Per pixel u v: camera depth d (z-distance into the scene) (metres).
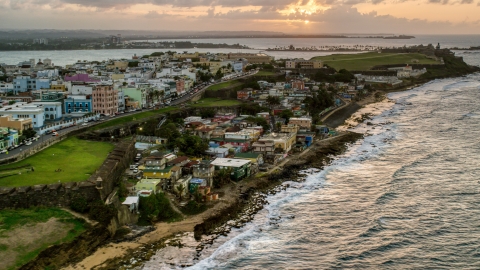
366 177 178.38
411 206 149.50
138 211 139.25
